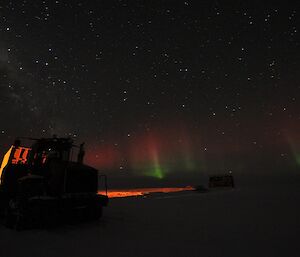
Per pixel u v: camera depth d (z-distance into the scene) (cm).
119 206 1294
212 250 529
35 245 589
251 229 716
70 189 823
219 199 1584
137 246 569
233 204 1301
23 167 938
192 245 568
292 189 2433
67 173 826
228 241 595
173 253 514
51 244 597
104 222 863
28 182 813
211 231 699
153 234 681
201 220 870
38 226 796
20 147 930
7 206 857
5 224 820
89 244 593
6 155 939
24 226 774
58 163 858
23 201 782
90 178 881
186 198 1720
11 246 582
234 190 2489
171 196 1919
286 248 532
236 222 821
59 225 816
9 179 902
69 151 944
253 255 492
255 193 2002
